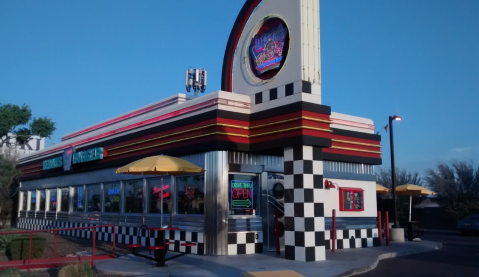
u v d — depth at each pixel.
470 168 34.59
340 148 15.83
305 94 11.94
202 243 12.95
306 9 12.48
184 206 13.99
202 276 9.48
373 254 13.35
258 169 13.55
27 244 13.09
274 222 13.67
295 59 12.25
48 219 22.95
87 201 19.89
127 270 10.28
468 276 10.12
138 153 16.20
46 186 23.69
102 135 18.75
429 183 36.62
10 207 27.28
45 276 10.68
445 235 25.88
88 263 10.85
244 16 14.18
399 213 35.78
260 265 10.82
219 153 12.88
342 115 16.22
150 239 15.23
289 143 11.92
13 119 42.19
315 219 11.69
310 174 11.77
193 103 13.84
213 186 12.86
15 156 29.23
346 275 10.08
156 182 15.51
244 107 13.40
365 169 16.81
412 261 12.68
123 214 17.00
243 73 13.97
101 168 18.70
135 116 20.05
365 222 16.28
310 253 11.48
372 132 17.14
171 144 14.53
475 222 25.89
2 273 9.86
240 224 12.98
